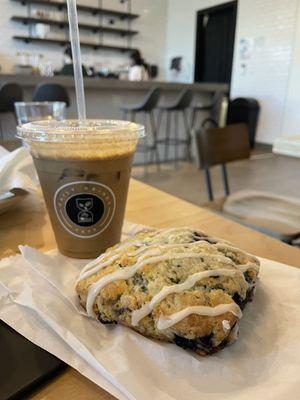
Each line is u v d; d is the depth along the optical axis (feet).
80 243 0.71
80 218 0.69
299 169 5.85
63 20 7.97
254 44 7.36
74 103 5.05
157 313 0.47
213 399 0.40
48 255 0.70
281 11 6.69
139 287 0.51
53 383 0.45
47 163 0.66
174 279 0.51
